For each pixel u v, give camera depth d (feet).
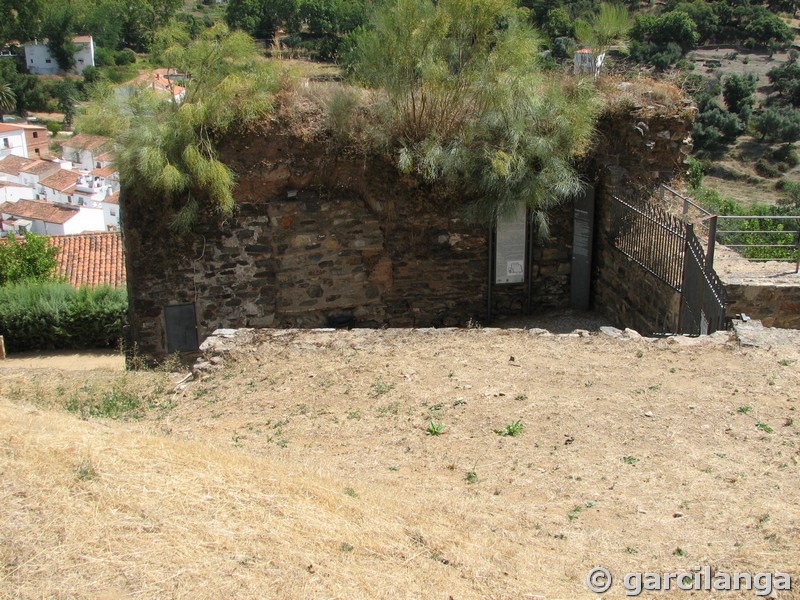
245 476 15.08
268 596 10.86
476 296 35.58
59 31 224.74
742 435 17.84
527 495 15.65
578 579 12.34
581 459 17.11
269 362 24.30
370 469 16.98
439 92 32.63
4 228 127.34
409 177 33.06
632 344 23.85
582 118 32.58
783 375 21.08
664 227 28.53
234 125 31.71
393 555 12.57
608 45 38.91
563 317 35.47
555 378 21.59
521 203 33.24
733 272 29.27
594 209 35.27
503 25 34.32
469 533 13.82
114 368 36.78
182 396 22.80
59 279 72.33
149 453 15.72
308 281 33.83
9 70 213.87
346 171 33.01
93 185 143.64
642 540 13.69
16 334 56.24
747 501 14.89
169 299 32.76
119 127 31.30
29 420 17.54
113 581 10.98
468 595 11.48
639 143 33.94
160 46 32.71
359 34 35.22
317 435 19.03
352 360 23.85
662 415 19.06
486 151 32.50
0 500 13.06
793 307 28.19
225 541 12.27
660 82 36.52
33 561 11.40
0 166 161.79
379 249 34.14
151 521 12.70
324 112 32.94
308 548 12.39
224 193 30.81
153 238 31.96
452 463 17.21
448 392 21.06
